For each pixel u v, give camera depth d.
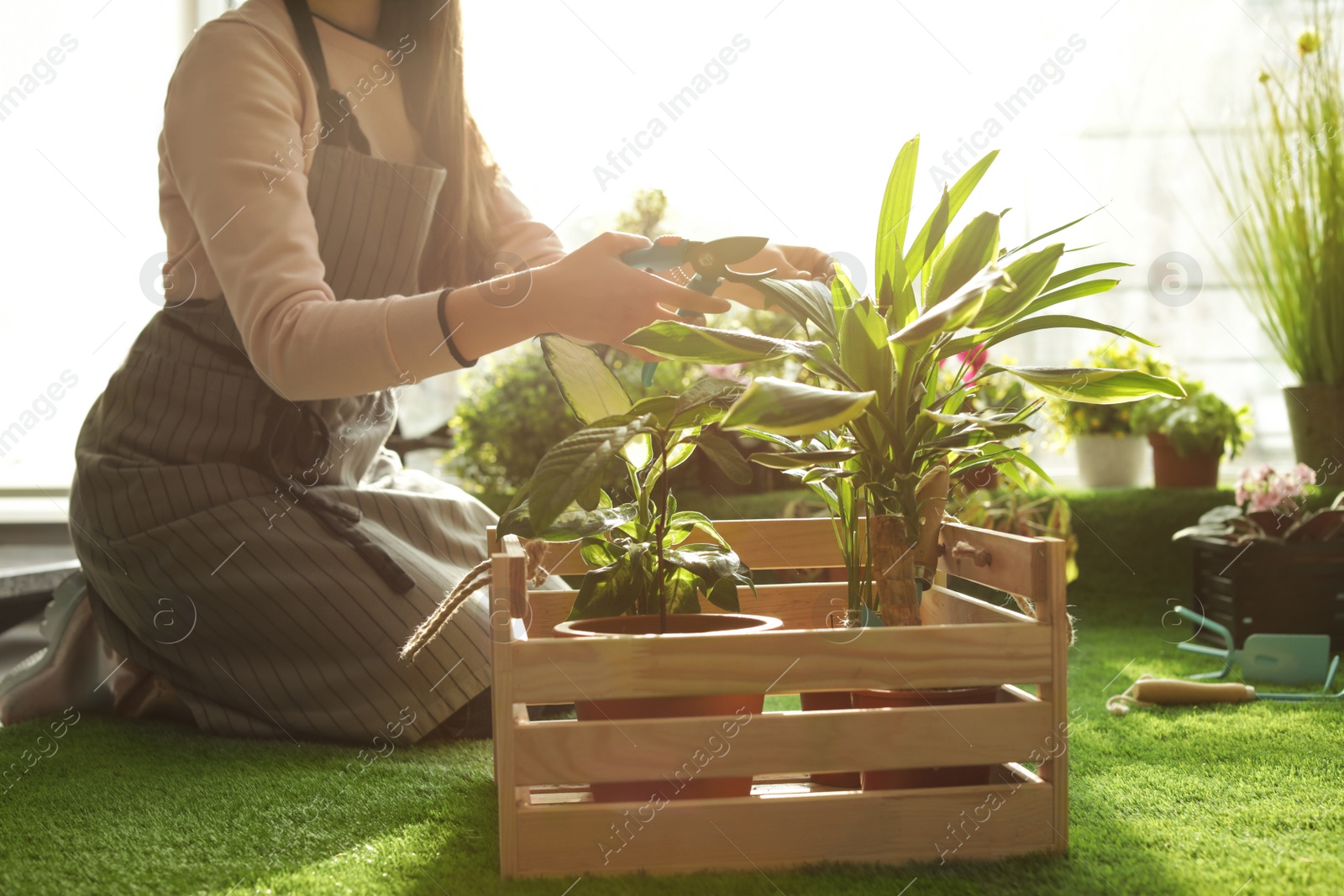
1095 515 2.33
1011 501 2.10
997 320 0.75
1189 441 2.43
